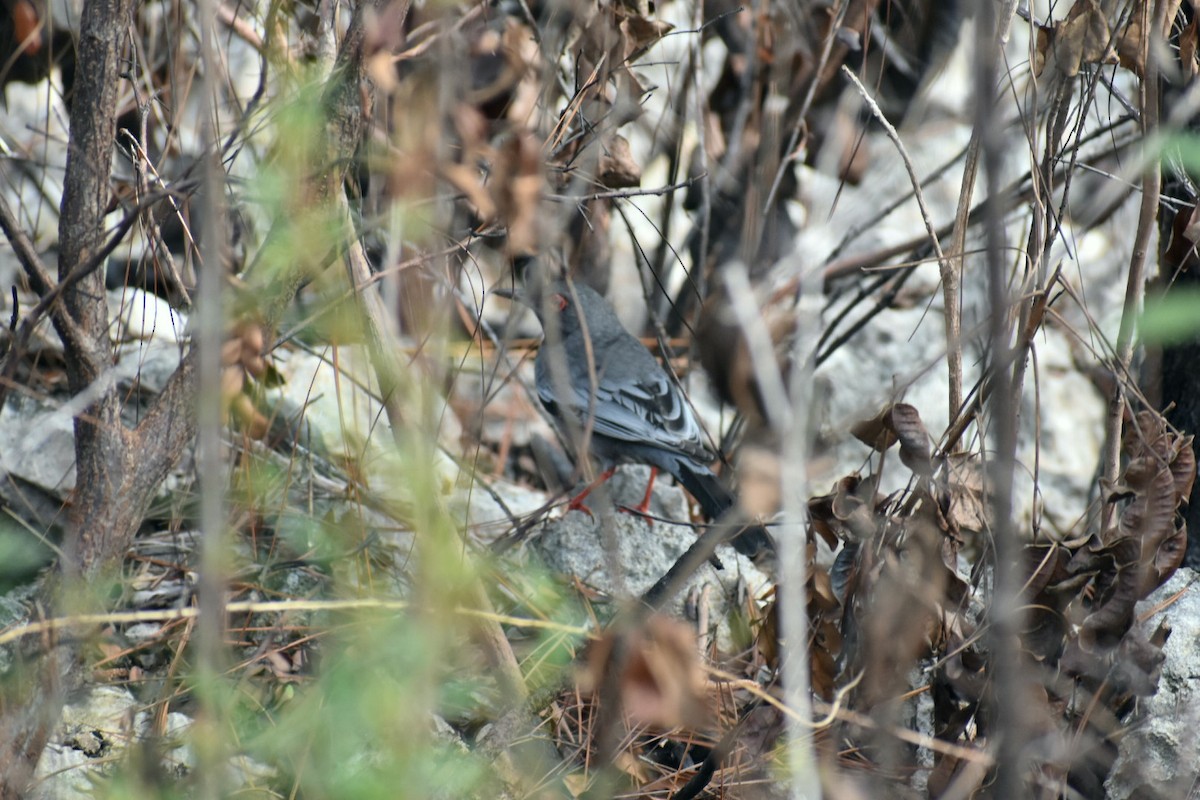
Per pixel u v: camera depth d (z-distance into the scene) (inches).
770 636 297.7
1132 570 275.4
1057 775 272.2
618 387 455.8
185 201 301.1
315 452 421.4
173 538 358.9
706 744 323.6
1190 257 319.6
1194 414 336.8
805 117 467.5
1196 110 302.0
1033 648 280.1
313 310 350.3
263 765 277.6
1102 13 295.9
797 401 220.4
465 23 347.6
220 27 417.4
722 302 401.7
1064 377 505.7
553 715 322.3
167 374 403.9
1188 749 287.7
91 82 266.2
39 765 279.6
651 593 292.8
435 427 265.0
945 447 287.0
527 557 402.6
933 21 484.4
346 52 253.1
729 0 490.0
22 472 369.7
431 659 215.3
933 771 276.8
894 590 275.6
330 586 345.4
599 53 371.2
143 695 310.3
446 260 319.6
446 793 262.7
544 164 311.1
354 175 289.9
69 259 272.2
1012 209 393.1
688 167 515.5
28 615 293.3
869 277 522.0
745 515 251.9
